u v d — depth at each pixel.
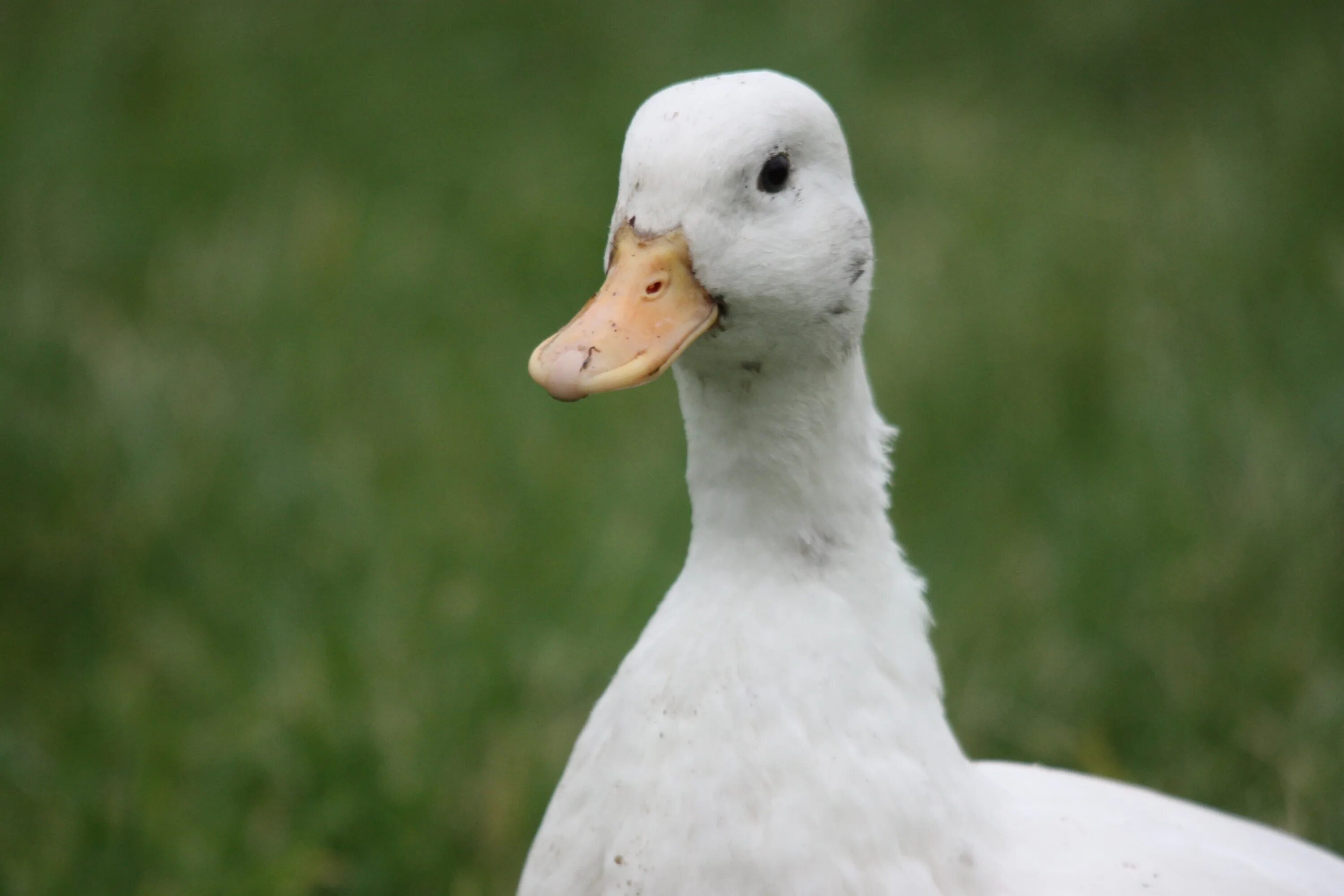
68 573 7.34
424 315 9.91
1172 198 10.25
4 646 7.05
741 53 12.44
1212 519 7.14
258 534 7.52
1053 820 3.97
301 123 11.98
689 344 3.51
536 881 3.78
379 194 11.16
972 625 6.93
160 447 7.86
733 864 3.44
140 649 6.99
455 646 6.61
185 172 11.10
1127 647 6.60
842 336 3.71
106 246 10.11
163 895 5.52
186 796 6.03
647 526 7.67
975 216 10.59
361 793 5.88
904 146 11.78
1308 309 8.38
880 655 3.66
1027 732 6.28
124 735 6.34
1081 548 7.21
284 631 6.90
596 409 9.06
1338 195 9.65
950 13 14.06
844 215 3.70
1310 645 6.43
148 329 9.29
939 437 8.47
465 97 12.55
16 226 9.98
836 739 3.50
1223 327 8.46
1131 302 9.04
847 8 13.50
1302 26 12.77
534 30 13.45
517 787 6.01
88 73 11.68
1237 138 11.04
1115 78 13.23
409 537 7.56
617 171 11.49
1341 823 5.56
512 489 8.15
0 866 5.66
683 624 3.70
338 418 8.68
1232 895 3.83
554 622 6.93
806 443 3.71
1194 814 4.42
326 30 13.34
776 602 3.66
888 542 3.84
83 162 10.90
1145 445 7.68
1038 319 9.07
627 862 3.53
